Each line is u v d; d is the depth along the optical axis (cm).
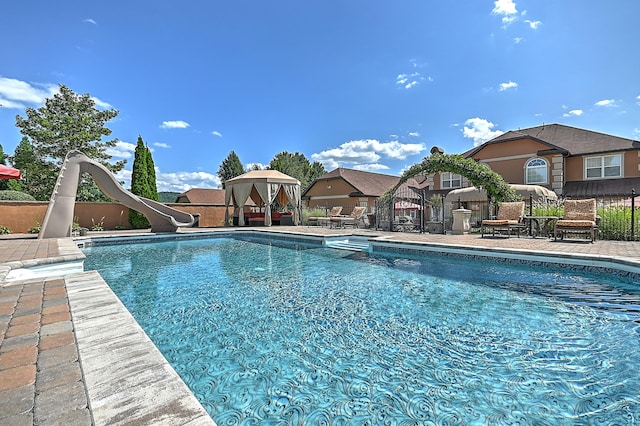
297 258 928
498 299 496
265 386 268
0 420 138
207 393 259
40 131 2034
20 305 313
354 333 375
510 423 218
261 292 557
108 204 1777
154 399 156
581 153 1869
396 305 477
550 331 369
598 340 343
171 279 662
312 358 315
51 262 648
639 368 284
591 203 940
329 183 3288
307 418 227
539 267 704
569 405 235
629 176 1747
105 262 873
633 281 559
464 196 1667
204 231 1516
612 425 213
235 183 1961
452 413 229
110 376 177
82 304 316
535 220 1133
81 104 2230
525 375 276
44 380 173
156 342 356
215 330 389
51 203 1152
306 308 468
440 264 800
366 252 1041
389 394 254
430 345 339
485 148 2156
